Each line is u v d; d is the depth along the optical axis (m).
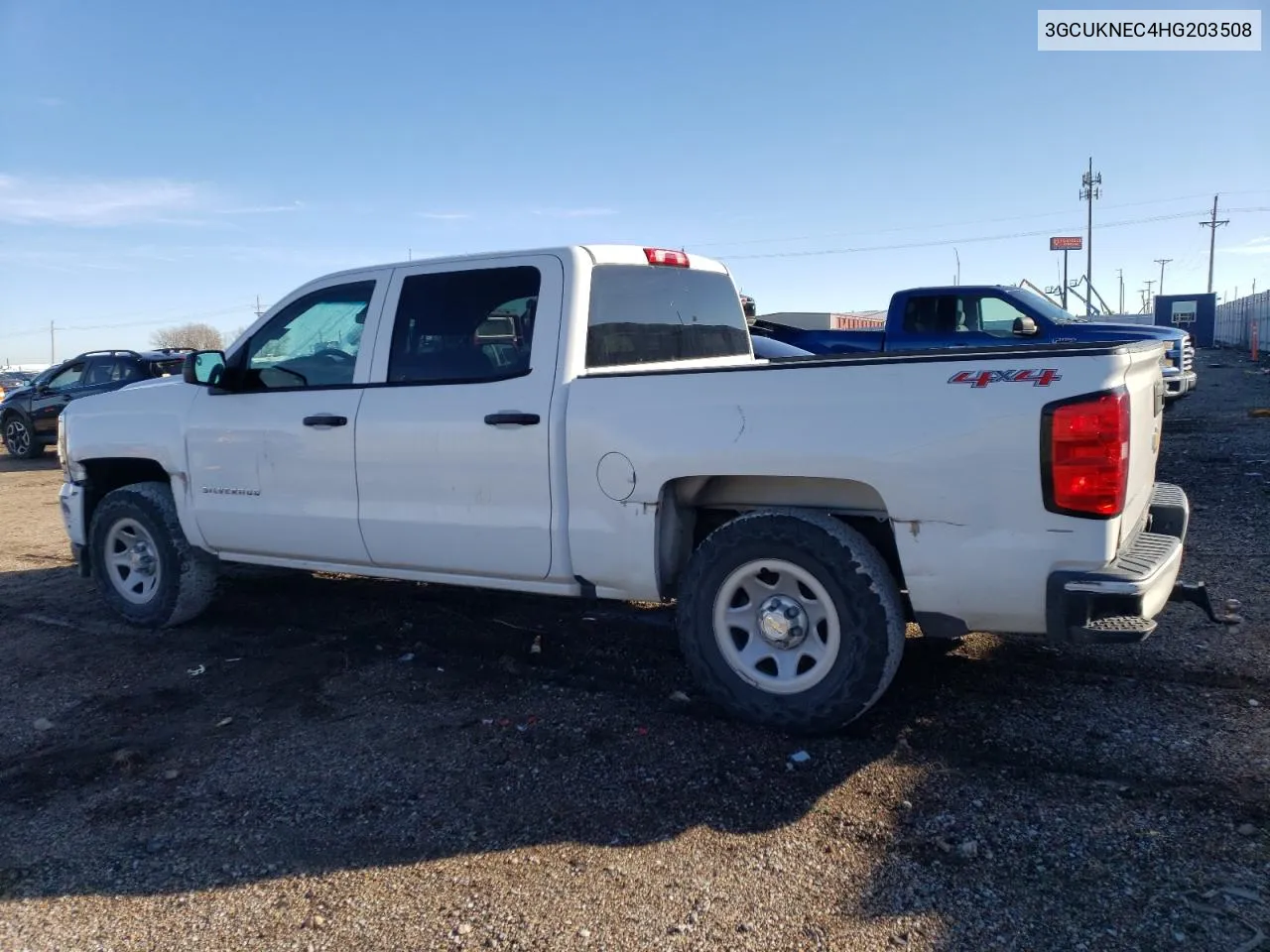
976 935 2.74
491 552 4.62
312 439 5.12
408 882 3.14
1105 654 4.77
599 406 4.28
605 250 4.82
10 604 6.79
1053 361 3.52
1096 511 3.44
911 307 12.52
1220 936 2.69
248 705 4.69
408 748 4.12
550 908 2.96
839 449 3.79
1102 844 3.15
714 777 3.72
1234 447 11.84
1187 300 52.97
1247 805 3.33
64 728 4.50
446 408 4.68
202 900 3.09
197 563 5.84
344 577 6.97
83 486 6.24
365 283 5.14
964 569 3.63
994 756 3.79
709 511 4.52
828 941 2.75
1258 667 4.50
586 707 4.46
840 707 3.88
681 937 2.80
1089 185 55.50
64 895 3.15
